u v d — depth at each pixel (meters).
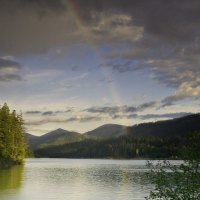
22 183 51.44
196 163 15.81
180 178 15.70
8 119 105.75
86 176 72.38
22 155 118.75
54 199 36.22
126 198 37.75
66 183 54.53
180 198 15.58
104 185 52.28
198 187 15.32
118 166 134.88
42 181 56.56
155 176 16.17
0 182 51.84
